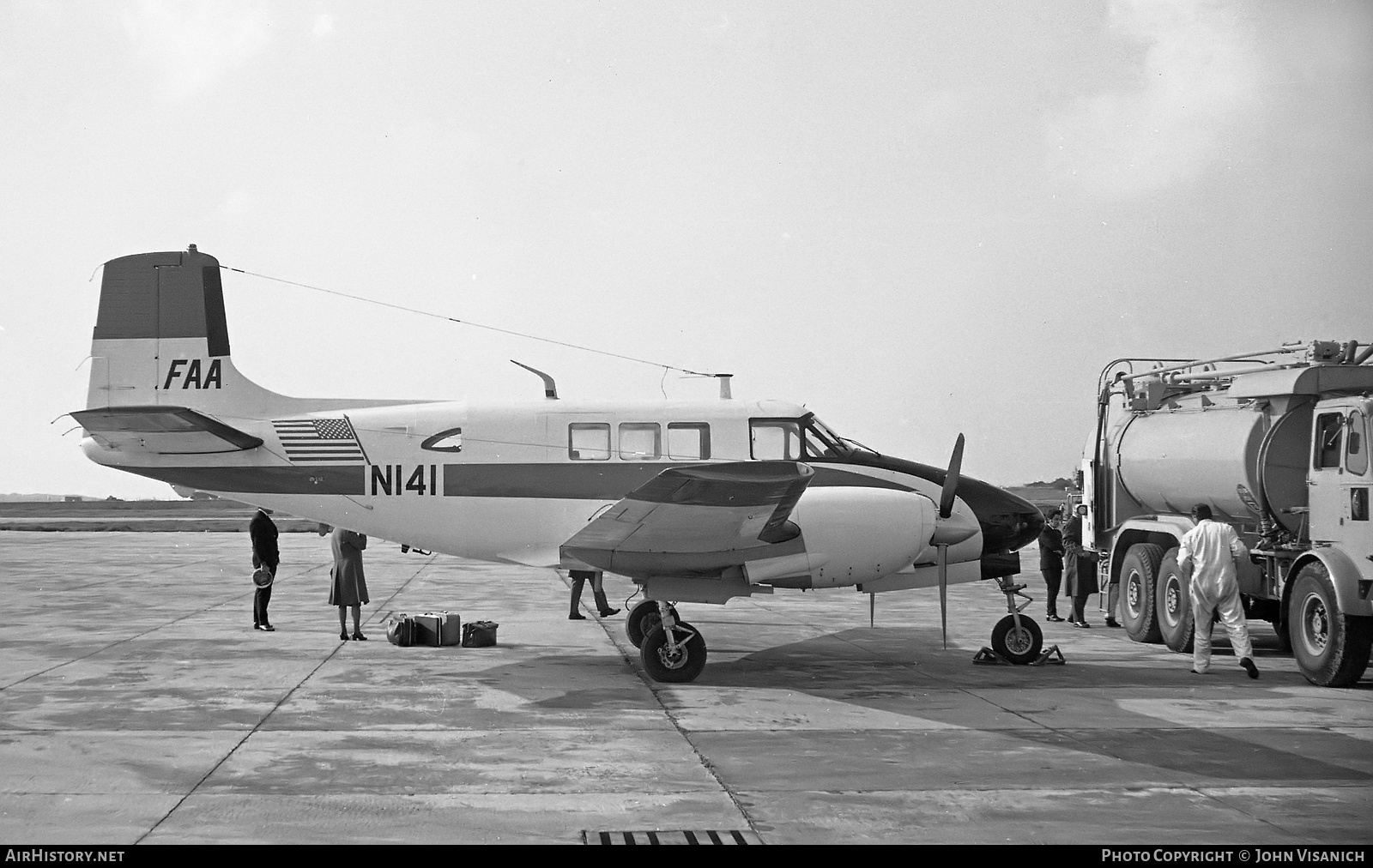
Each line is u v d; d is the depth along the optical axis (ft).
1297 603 33.40
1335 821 18.53
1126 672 34.94
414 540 37.65
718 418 36.99
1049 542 50.98
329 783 20.54
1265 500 36.27
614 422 36.88
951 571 36.35
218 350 39.63
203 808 18.90
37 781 20.57
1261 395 36.70
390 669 34.19
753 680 32.94
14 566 81.82
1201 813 18.94
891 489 35.55
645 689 31.22
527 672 33.83
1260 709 28.45
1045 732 25.57
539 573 76.74
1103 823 18.43
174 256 40.09
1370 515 30.94
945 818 18.61
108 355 39.86
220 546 110.52
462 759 22.52
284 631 43.39
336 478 37.37
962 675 34.24
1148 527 42.91
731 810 19.04
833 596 63.41
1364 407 31.40
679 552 32.50
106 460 38.37
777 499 28.60
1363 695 30.78
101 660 35.83
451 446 37.04
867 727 25.98
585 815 18.67
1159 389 43.98
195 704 28.22
